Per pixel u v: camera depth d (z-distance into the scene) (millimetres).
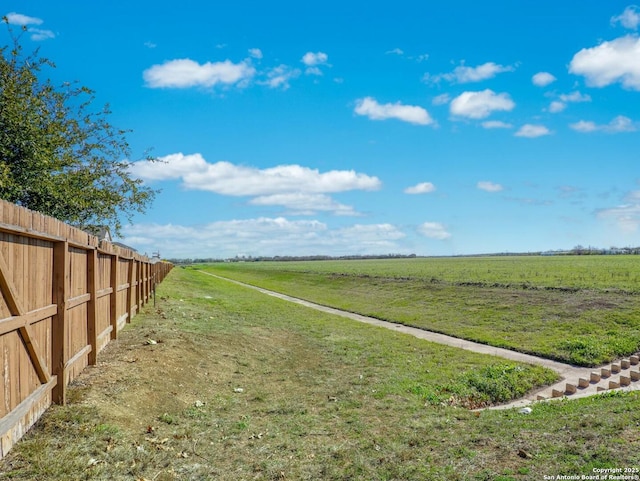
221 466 6121
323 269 78062
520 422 7711
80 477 5141
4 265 4801
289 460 6422
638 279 31188
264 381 11016
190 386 9375
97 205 16547
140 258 16547
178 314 17984
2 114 12664
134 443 6273
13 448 5266
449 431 7539
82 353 8047
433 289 33531
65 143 15031
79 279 7938
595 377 13289
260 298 34844
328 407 9180
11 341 5152
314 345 16516
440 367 13508
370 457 6488
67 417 6285
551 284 29328
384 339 18266
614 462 5504
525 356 16781
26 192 13430
